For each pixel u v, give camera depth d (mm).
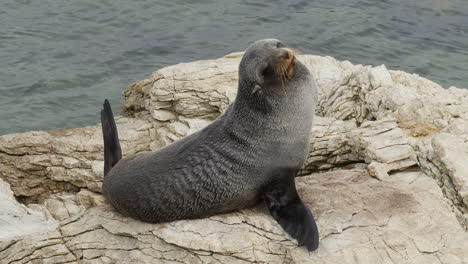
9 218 16375
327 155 17969
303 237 13656
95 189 19281
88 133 20938
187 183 14367
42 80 28438
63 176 19703
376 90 19172
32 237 14609
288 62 13930
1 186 18750
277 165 14484
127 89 22828
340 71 22266
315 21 32812
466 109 18359
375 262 13484
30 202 19875
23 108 26641
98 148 20125
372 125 17688
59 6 34531
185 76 21141
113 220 14844
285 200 14430
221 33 31938
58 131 20953
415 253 13633
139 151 20703
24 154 20141
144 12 33875
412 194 15117
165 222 14633
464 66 29156
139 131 20969
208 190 14391
